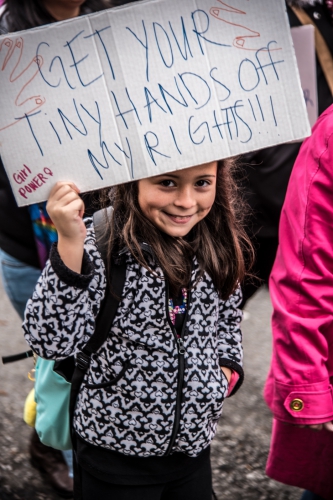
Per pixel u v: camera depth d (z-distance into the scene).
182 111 1.63
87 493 1.90
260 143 1.67
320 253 1.85
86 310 1.68
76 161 1.63
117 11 1.57
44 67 1.58
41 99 1.59
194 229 1.84
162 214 1.72
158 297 1.75
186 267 1.78
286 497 2.73
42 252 2.46
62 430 2.02
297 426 1.96
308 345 1.90
